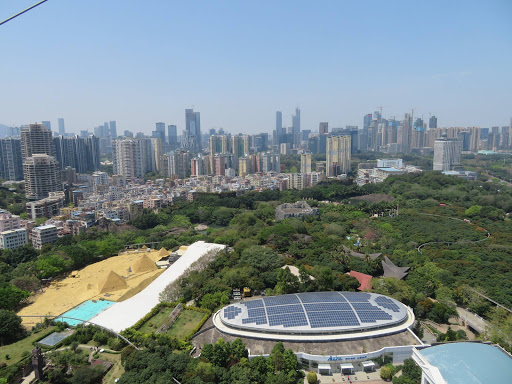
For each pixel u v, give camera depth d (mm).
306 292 170500
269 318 141750
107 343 145125
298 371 125125
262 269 199250
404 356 130625
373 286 181875
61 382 122875
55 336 153375
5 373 123250
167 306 173500
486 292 175625
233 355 126562
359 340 134750
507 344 132375
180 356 123188
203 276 189375
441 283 185875
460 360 110125
